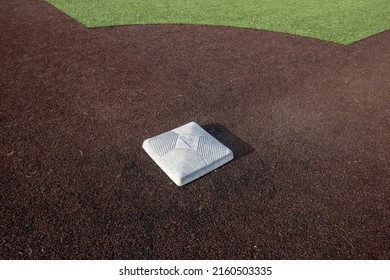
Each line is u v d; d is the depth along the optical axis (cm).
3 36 400
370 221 218
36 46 381
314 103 306
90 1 521
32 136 264
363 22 466
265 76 340
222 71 346
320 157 255
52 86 316
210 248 204
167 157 243
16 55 362
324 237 210
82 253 201
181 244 205
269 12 492
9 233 207
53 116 282
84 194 226
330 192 232
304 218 218
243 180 238
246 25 445
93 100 301
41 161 245
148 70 344
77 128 272
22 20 445
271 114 292
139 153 253
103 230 209
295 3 534
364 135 274
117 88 316
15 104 293
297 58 373
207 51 381
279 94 315
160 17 464
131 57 365
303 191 232
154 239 207
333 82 335
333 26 449
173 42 398
